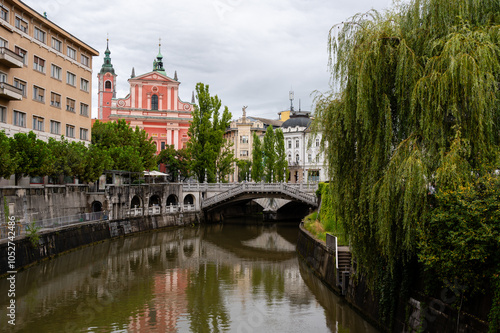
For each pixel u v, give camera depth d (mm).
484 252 11664
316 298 24594
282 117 120375
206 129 65938
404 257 16172
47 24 42562
